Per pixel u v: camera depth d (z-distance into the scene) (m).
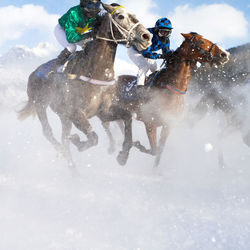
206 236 2.24
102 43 3.50
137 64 4.55
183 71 4.23
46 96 4.48
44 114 4.62
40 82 4.45
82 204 2.96
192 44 4.14
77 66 3.67
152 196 3.29
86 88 3.57
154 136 4.49
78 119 3.63
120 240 2.21
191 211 2.80
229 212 2.76
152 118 4.43
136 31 3.42
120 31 3.41
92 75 3.54
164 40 4.36
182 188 3.64
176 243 2.15
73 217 2.62
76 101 3.64
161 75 4.35
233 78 4.70
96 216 2.66
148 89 4.41
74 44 3.89
